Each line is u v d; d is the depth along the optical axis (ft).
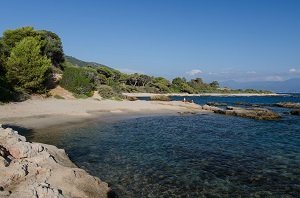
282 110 223.30
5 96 138.00
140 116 155.63
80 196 40.88
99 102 181.78
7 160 45.80
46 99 168.25
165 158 70.79
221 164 67.05
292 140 98.48
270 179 57.31
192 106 208.23
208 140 95.71
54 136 90.79
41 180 42.14
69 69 203.31
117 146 81.76
